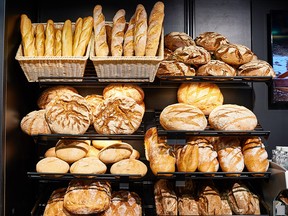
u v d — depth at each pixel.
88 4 1.79
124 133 1.48
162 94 1.80
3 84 1.37
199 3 1.81
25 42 1.47
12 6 1.45
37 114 1.54
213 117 1.50
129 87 1.61
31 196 1.75
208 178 1.49
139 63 1.44
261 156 1.50
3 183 1.37
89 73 1.67
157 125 1.56
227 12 1.82
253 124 1.49
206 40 1.65
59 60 1.43
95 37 1.48
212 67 1.52
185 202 1.51
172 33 1.68
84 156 1.54
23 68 1.46
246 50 1.57
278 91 1.75
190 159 1.48
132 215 1.50
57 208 1.51
